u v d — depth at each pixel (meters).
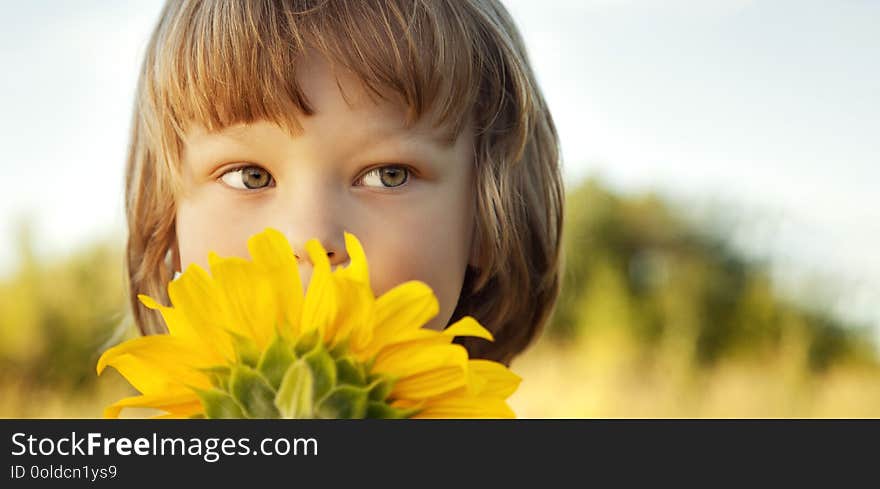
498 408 0.53
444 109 0.69
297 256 0.65
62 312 2.58
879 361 3.15
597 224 3.22
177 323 0.53
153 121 0.73
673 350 3.04
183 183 0.69
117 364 0.54
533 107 0.78
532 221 0.82
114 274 2.62
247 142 0.66
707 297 3.16
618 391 2.90
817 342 3.17
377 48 0.67
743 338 3.15
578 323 3.08
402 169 0.68
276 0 0.68
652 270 3.22
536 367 2.93
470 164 0.72
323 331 0.53
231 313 0.53
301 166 0.66
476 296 0.78
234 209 0.67
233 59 0.67
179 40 0.69
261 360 0.52
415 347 0.53
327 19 0.67
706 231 3.27
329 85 0.66
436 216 0.68
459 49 0.70
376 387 0.53
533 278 0.82
